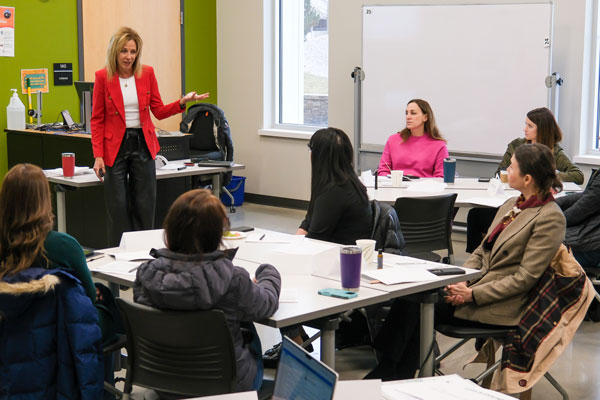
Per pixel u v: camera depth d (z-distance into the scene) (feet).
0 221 7.71
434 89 21.98
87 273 8.22
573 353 12.91
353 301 8.13
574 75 20.17
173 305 7.47
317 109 26.23
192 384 7.78
